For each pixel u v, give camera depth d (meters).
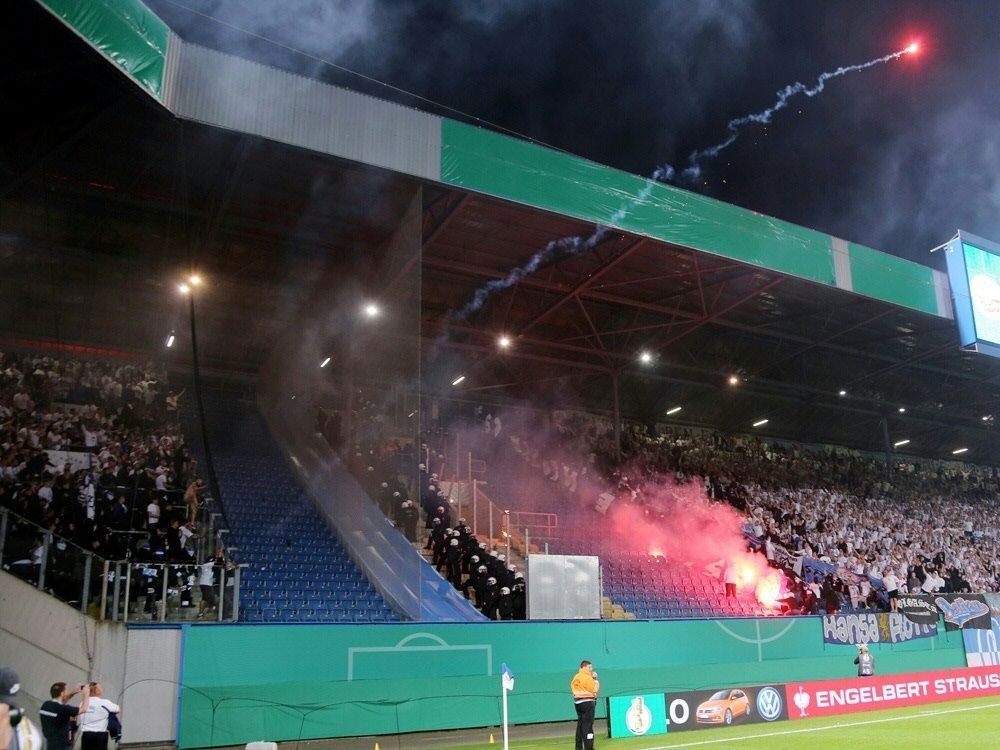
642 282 29.91
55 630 14.61
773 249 26.75
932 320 33.78
